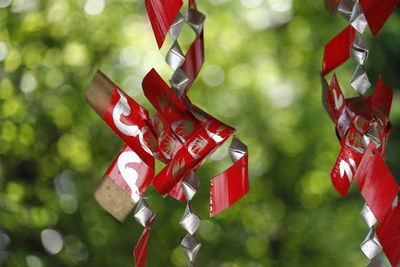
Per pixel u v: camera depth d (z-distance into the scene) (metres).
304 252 5.25
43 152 4.39
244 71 4.84
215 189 1.41
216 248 5.04
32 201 4.38
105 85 1.41
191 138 1.41
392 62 4.91
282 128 4.97
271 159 5.14
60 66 4.32
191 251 1.41
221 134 1.41
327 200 5.21
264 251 5.20
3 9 4.14
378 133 1.42
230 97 4.84
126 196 1.41
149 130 1.41
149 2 1.39
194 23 1.40
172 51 1.40
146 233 1.41
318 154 5.12
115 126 1.41
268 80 4.87
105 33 4.38
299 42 4.99
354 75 1.42
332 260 5.16
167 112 1.41
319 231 5.20
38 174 4.43
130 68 4.34
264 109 4.91
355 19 1.41
